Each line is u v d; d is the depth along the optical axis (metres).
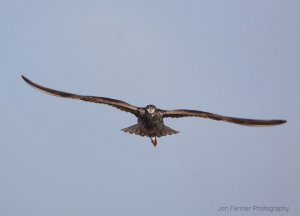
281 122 17.39
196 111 19.66
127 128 21.58
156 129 21.09
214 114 18.66
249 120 17.73
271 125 17.48
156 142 21.34
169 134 21.41
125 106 20.58
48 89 18.92
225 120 18.23
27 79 18.73
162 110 21.11
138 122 21.31
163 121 21.25
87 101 19.53
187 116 20.11
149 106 21.06
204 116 18.98
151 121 20.84
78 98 19.36
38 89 18.78
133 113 20.88
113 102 20.38
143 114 20.92
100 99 19.92
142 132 21.36
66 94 19.14
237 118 18.03
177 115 20.69
